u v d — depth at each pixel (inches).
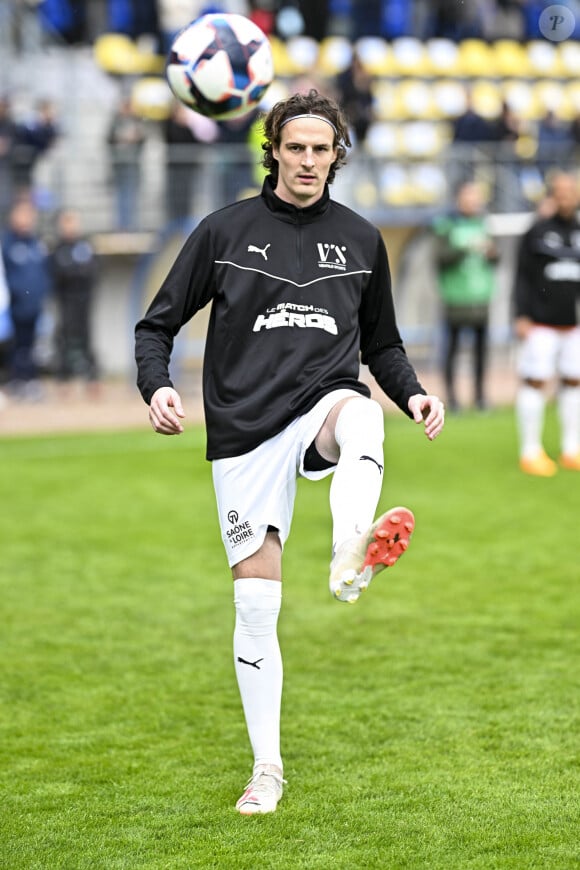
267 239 554.9
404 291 2332.7
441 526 1194.6
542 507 1283.2
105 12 2748.5
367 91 2434.8
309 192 543.5
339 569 489.7
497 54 2987.2
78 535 1179.3
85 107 2554.1
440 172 2507.4
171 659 808.9
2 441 1738.4
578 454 1535.4
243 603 556.4
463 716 685.3
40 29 2672.2
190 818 551.8
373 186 2445.9
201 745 651.5
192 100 678.5
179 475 1494.8
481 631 856.3
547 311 1481.3
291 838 525.7
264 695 564.4
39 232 2361.0
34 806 569.6
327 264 556.4
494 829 531.8
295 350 548.4
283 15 2743.6
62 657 813.2
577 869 490.9
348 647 824.9
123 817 554.6
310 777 599.2
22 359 2123.5
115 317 2438.5
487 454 1611.7
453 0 2945.4
